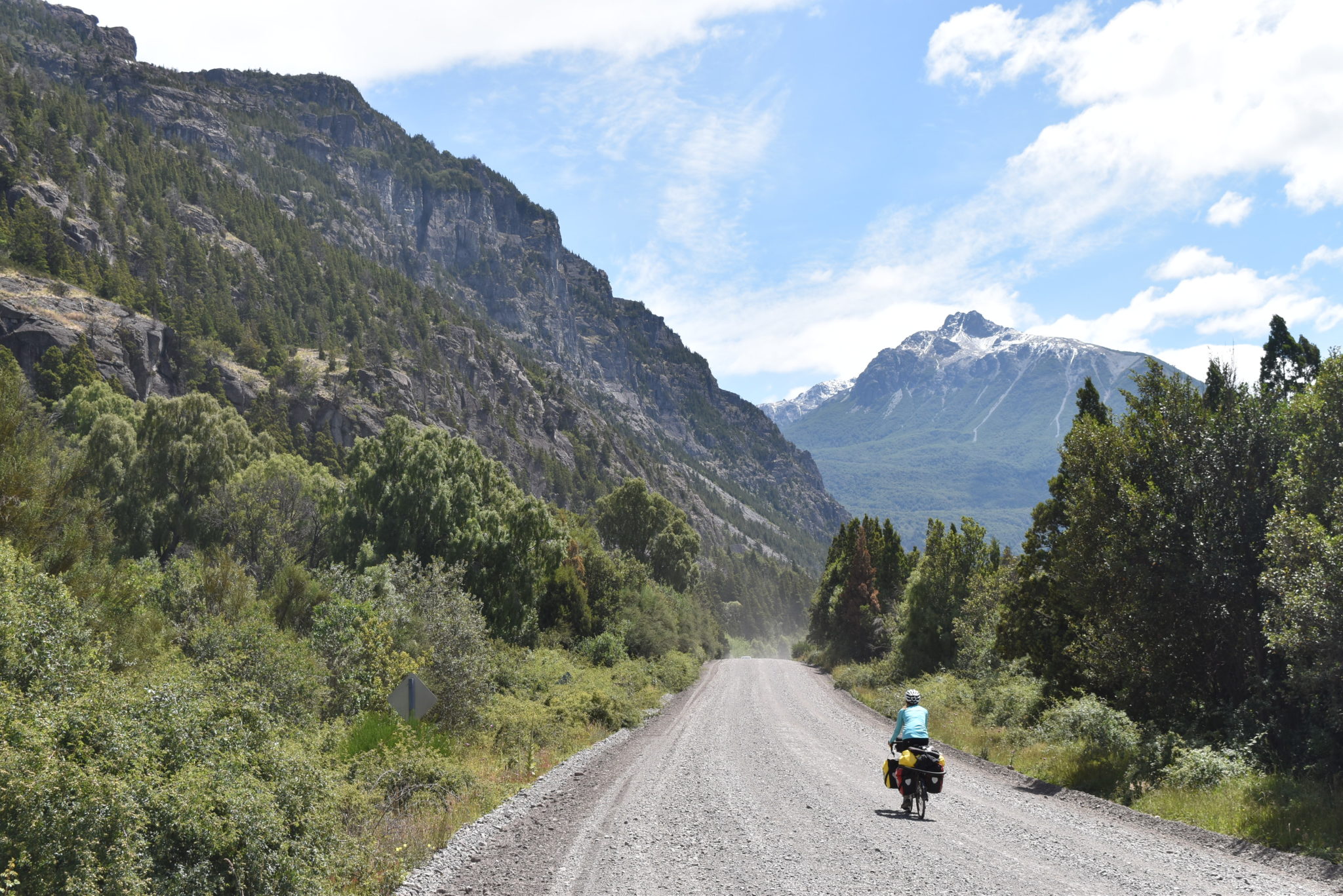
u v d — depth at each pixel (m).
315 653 18.98
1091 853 8.88
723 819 10.62
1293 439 14.15
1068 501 18.59
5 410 15.17
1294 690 13.45
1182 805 11.83
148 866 5.95
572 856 8.57
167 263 173.38
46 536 15.08
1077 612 20.00
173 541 54.41
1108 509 16.59
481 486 52.03
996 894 6.93
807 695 39.72
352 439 149.75
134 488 55.41
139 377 121.88
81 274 138.25
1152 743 14.55
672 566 99.75
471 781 13.45
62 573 14.27
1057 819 11.30
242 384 140.50
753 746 19.92
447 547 43.22
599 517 103.44
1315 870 8.30
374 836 9.42
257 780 7.54
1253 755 13.28
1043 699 21.97
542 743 20.73
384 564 29.00
